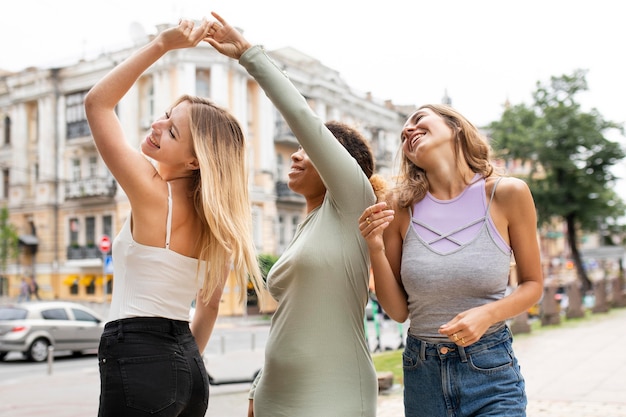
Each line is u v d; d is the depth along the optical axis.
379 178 2.86
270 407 2.48
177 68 28.50
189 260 2.26
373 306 13.68
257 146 31.31
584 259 59.97
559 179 33.31
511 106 34.75
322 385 2.39
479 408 2.33
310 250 2.47
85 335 15.68
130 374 2.07
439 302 2.42
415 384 2.47
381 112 40.62
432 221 2.50
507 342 2.41
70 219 33.47
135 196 2.16
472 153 2.56
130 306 2.15
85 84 32.75
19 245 33.72
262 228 30.91
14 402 9.12
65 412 8.33
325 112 35.16
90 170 32.88
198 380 2.24
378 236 2.40
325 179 2.47
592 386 7.46
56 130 33.59
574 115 32.41
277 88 2.38
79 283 32.38
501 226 2.46
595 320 16.84
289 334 2.46
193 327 2.57
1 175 36.44
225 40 2.42
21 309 15.13
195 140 2.26
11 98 35.16
